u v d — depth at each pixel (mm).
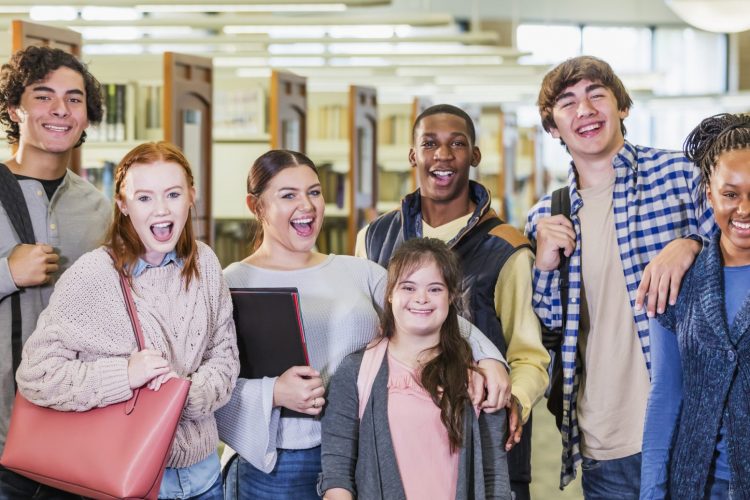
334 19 6254
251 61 8117
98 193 2818
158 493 2178
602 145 2662
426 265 2410
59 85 2660
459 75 9633
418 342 2443
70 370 2145
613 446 2646
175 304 2277
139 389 2145
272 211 2568
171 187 2227
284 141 6480
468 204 2949
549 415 6621
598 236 2686
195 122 5574
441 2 14297
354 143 7566
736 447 2082
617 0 15609
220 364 2318
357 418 2406
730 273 2170
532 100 11930
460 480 2303
